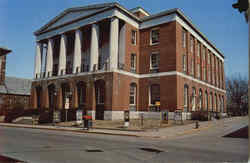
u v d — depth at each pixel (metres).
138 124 24.53
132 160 8.21
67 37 40.84
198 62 39.84
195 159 8.48
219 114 42.31
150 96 32.38
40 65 42.03
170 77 30.31
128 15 32.88
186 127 22.36
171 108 29.52
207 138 15.59
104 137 15.86
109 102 28.98
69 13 37.75
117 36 30.77
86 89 31.86
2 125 28.95
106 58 34.38
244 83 73.12
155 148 10.97
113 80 29.12
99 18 32.41
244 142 13.47
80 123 25.00
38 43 42.44
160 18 32.59
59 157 8.53
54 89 37.88
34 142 12.62
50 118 29.86
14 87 58.34
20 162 7.41
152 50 32.91
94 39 32.69
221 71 55.31
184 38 34.19
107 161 7.97
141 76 33.50
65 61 37.41
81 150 10.13
